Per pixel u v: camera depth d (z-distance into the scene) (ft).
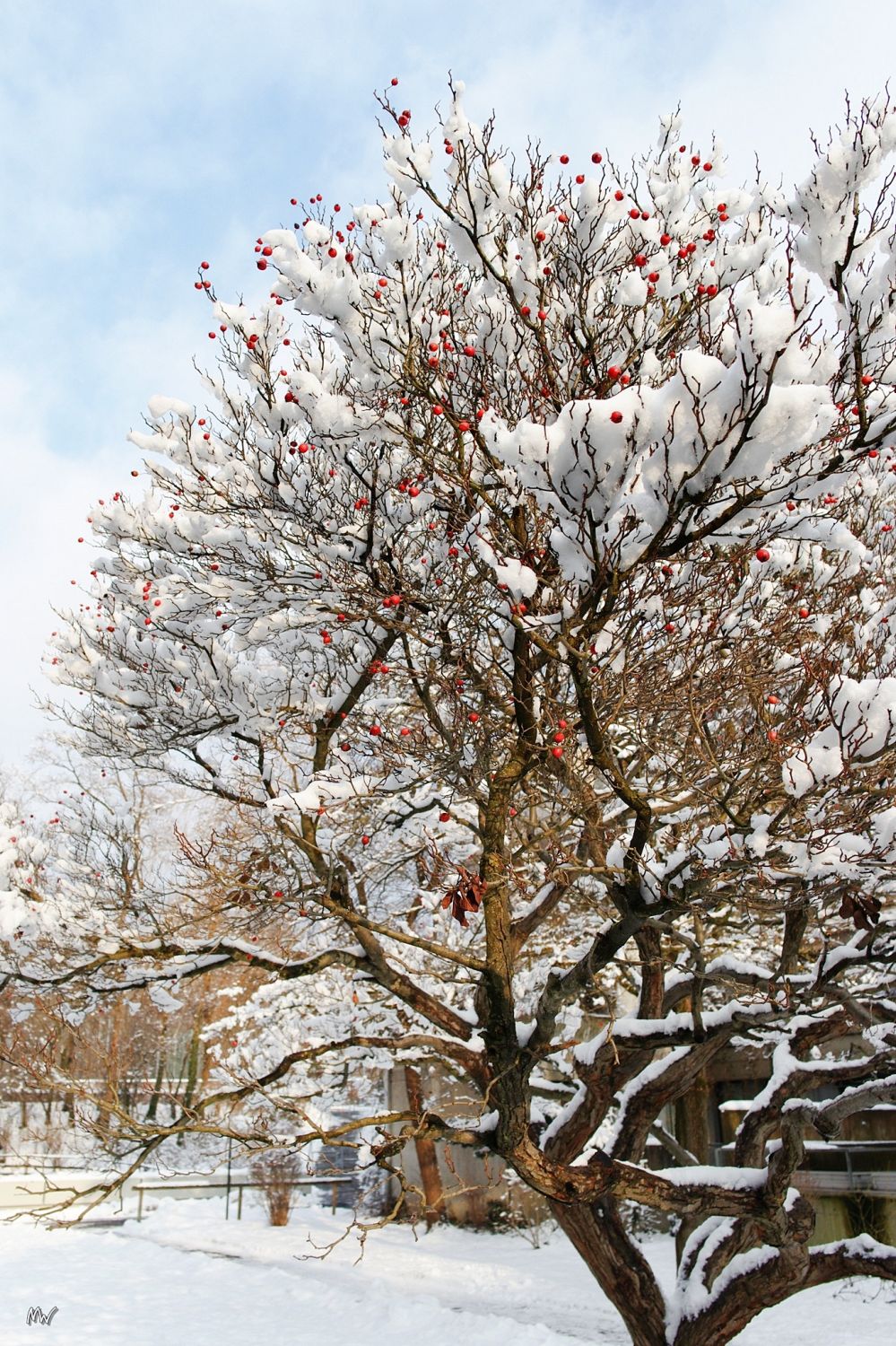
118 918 22.18
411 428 16.34
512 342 15.90
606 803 22.20
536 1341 31.91
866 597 18.43
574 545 11.18
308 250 15.61
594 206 15.62
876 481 21.20
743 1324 20.18
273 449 17.22
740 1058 42.93
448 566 18.20
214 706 20.76
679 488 9.93
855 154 11.42
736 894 14.88
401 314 15.47
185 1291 42.65
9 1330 35.55
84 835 23.36
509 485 14.58
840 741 11.65
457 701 17.01
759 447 9.50
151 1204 70.64
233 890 19.98
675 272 16.85
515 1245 51.06
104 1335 34.83
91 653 22.50
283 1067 20.95
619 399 9.55
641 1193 18.47
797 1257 19.47
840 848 13.30
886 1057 18.57
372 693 23.39
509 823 23.66
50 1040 20.76
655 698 15.28
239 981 59.52
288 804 16.76
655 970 21.31
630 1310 20.88
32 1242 56.34
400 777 19.92
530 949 34.01
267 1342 33.63
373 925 19.12
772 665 16.74
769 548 17.34
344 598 17.56
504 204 15.08
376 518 17.47
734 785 13.58
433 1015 21.97
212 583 18.81
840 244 11.91
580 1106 20.83
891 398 12.35
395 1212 16.84
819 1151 39.78
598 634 13.46
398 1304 37.29
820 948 23.45
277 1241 54.95
